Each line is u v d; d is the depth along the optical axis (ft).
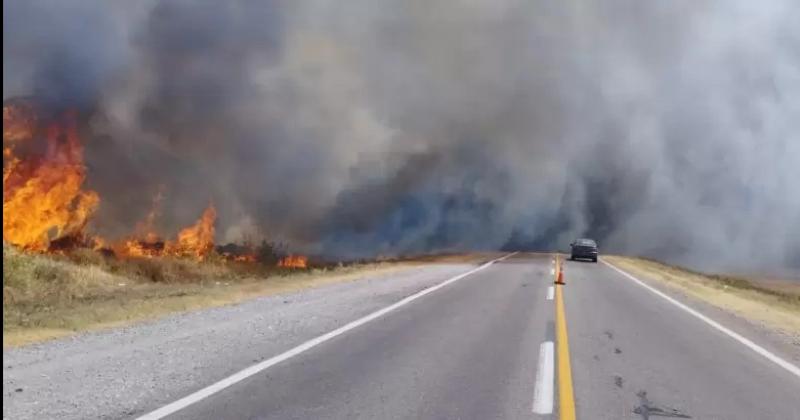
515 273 94.63
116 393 21.75
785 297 91.40
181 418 19.10
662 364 30.30
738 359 32.37
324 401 21.59
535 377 26.23
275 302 52.16
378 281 76.59
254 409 20.36
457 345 33.63
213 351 29.91
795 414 21.98
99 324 39.06
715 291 80.59
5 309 44.55
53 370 25.20
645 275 102.78
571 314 48.65
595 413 21.24
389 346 32.71
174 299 52.85
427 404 21.56
